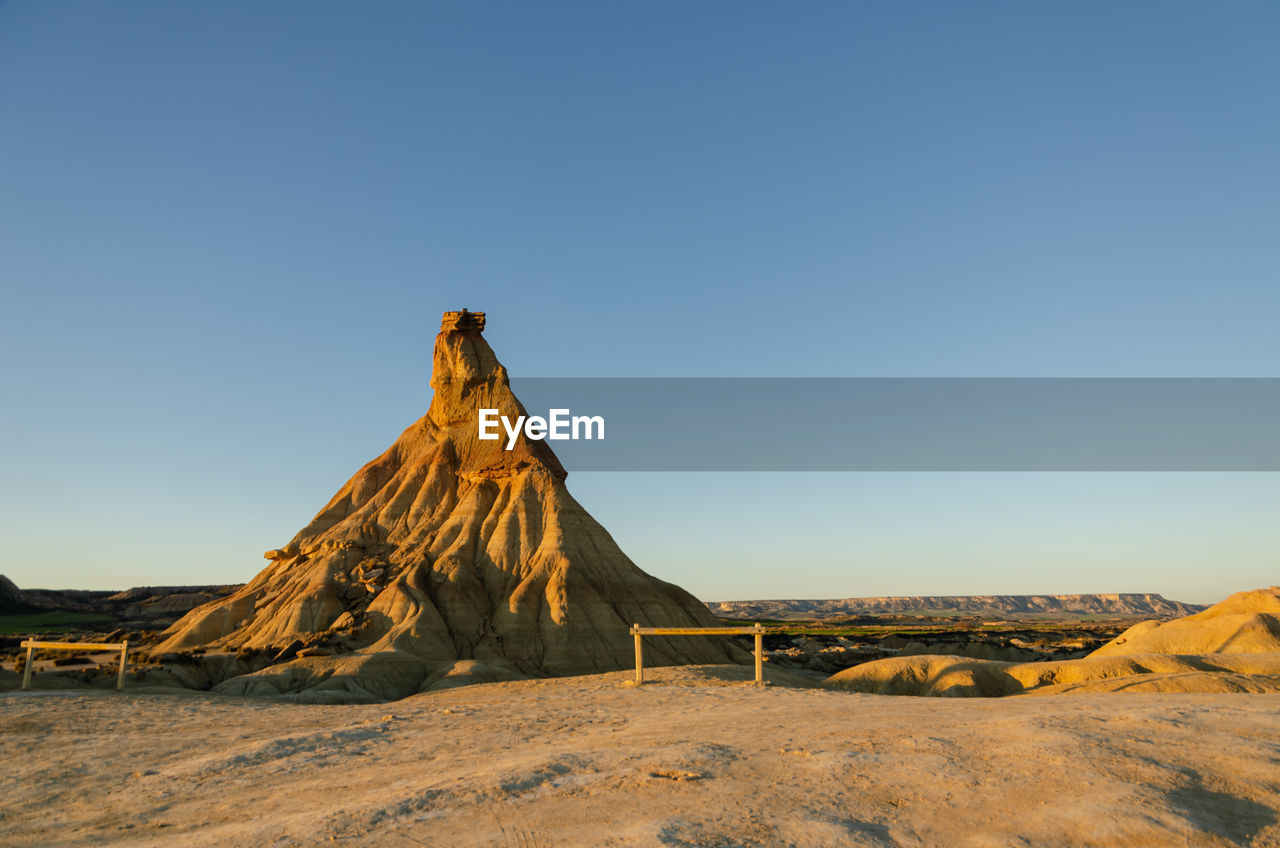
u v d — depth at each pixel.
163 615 192.38
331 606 91.44
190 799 13.52
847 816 10.09
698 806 10.61
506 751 16.64
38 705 28.11
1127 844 9.06
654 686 32.50
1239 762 12.41
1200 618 61.81
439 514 110.06
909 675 51.25
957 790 11.25
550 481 109.38
